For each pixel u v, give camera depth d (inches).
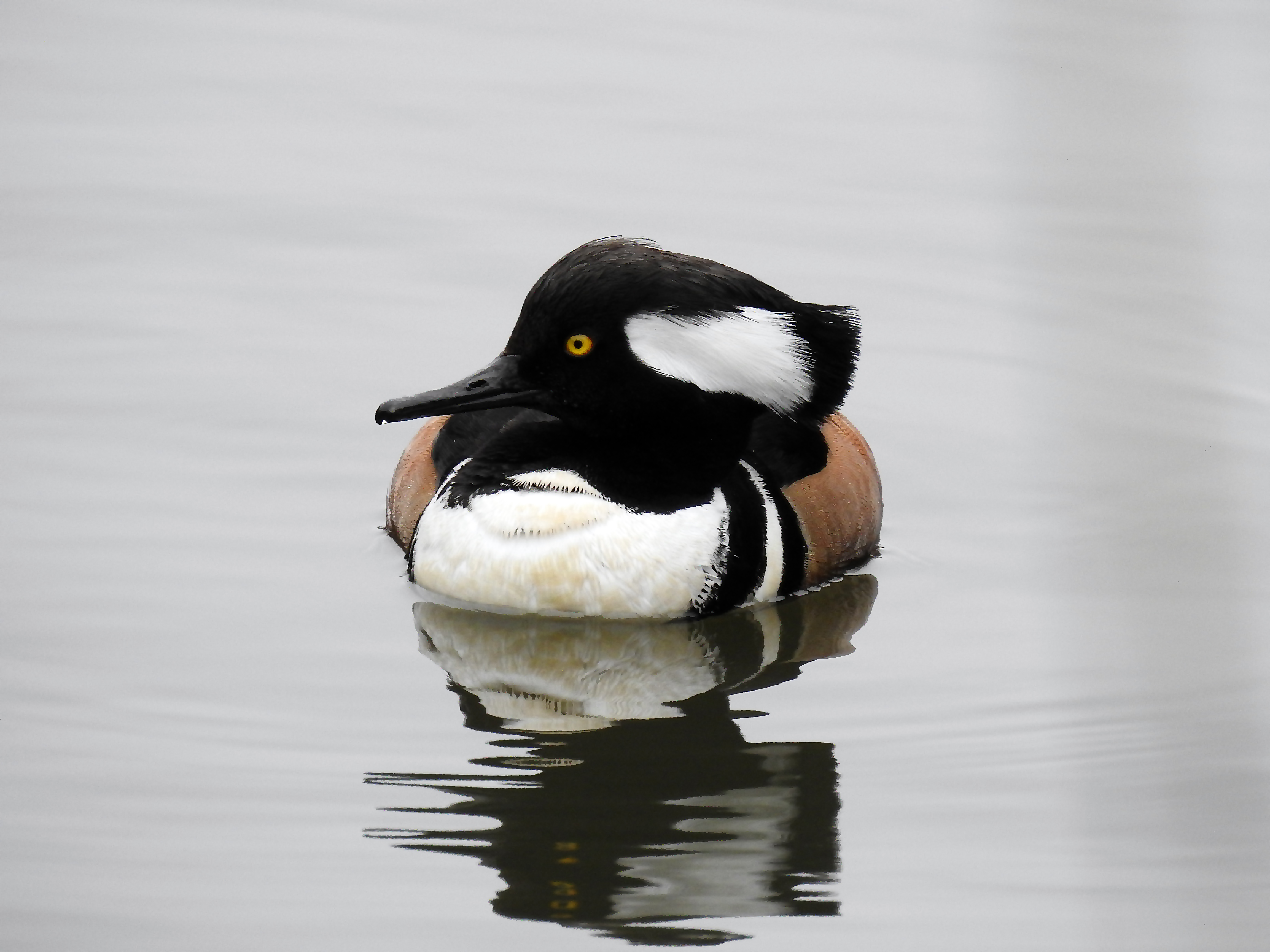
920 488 569.0
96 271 663.1
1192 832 388.8
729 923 358.9
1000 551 530.3
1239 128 727.7
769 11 840.3
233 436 575.5
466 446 516.7
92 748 414.3
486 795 399.2
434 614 483.8
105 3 850.8
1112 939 354.9
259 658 456.8
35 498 534.0
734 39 818.8
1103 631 480.4
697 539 486.3
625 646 474.6
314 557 513.7
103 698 435.2
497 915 358.6
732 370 469.1
